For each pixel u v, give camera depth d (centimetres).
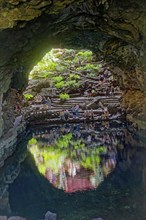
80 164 1260
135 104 1912
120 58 1806
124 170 1109
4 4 858
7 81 1375
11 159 1408
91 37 1669
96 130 2045
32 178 1088
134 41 1436
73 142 1742
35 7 930
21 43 1153
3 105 1414
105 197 842
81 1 1111
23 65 1648
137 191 870
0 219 661
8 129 1545
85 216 707
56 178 1077
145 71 1499
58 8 1063
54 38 1555
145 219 668
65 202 824
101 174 1089
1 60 1136
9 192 931
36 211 759
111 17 1270
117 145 1571
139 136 1681
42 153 1515
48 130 2170
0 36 977
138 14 1167
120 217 688
